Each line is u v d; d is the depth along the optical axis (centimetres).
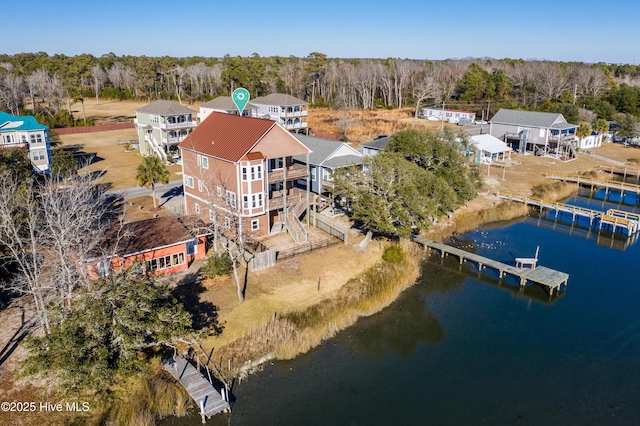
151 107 7281
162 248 3412
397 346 2984
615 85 13175
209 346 2778
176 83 14250
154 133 7300
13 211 3150
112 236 3475
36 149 5703
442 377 2702
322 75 14075
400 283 3684
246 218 4025
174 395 2409
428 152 4694
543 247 4594
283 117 8481
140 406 2328
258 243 3894
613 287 3831
